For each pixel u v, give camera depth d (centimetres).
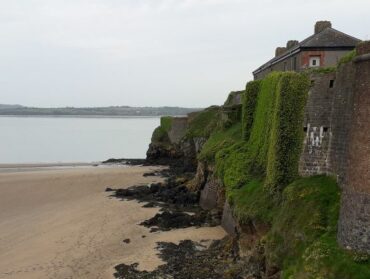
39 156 10350
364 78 1783
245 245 2773
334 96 2500
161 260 2878
